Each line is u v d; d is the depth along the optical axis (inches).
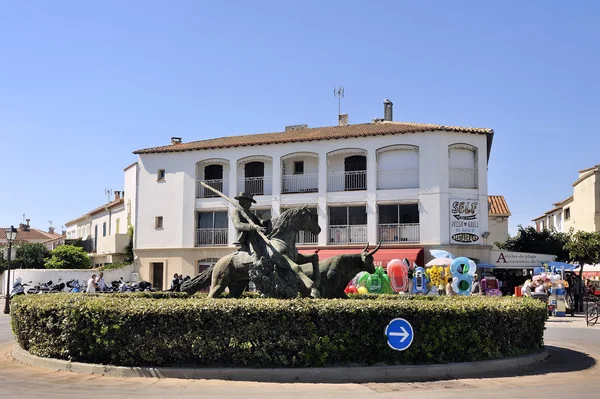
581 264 1284.4
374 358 379.2
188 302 388.2
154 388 339.9
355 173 1533.0
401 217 1486.2
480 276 1419.8
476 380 373.4
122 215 2010.3
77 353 401.7
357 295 560.4
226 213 1638.8
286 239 462.6
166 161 1699.1
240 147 1624.0
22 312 450.3
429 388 345.7
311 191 1569.9
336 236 1514.5
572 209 2028.8
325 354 368.5
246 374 361.1
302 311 369.4
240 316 371.2
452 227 1427.2
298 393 327.0
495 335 423.8
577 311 1229.1
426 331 390.0
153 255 1683.1
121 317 382.6
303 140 1556.3
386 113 1854.1
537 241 1793.8
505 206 1999.3
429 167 1445.6
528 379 382.0
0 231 3302.2
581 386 360.8
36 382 358.9
